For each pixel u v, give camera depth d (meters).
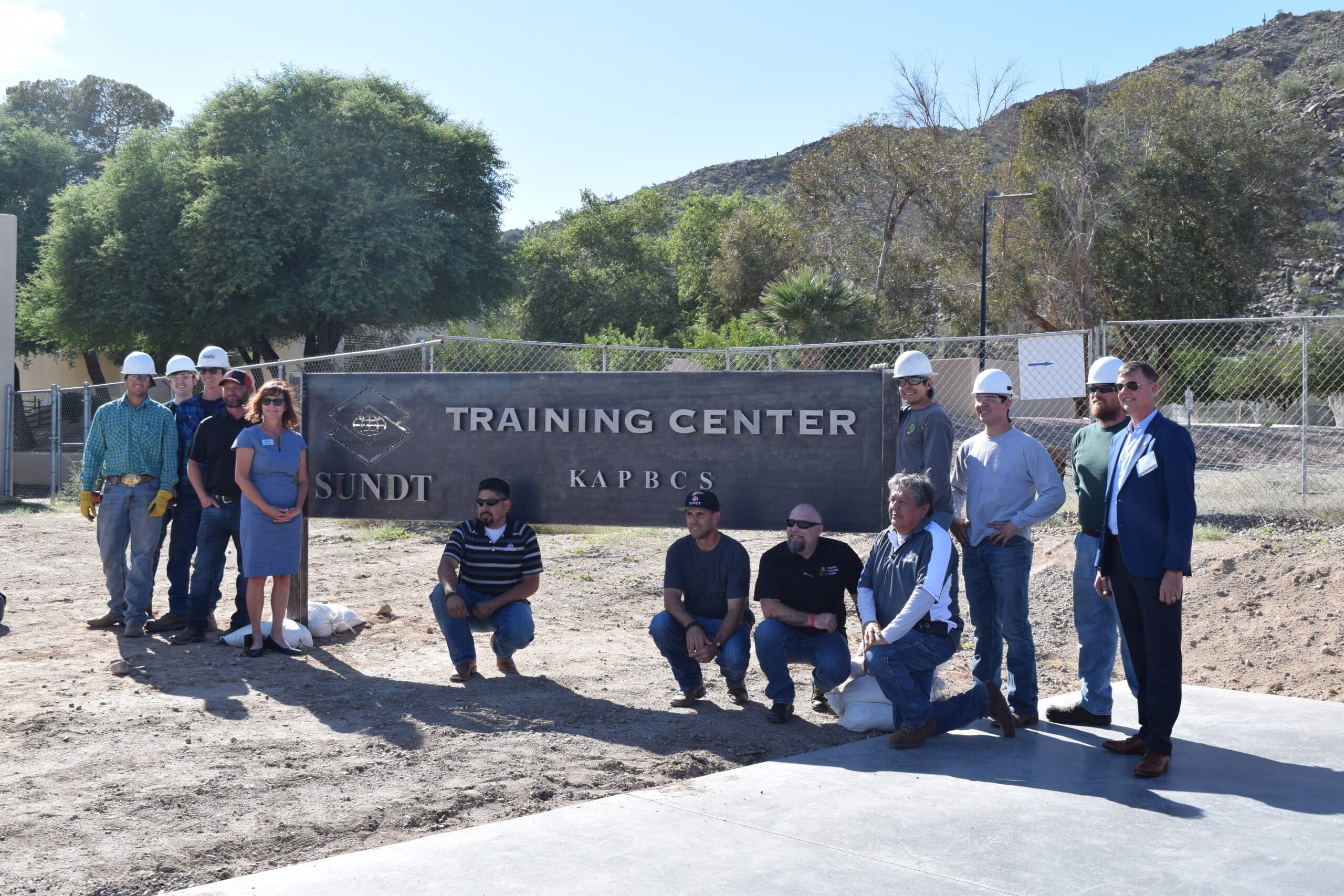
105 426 7.80
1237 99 41.53
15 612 8.74
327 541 13.38
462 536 6.80
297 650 7.45
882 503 6.68
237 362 41.38
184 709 5.86
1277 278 45.31
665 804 4.37
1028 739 5.50
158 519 7.87
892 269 41.09
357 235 33.28
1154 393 5.12
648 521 7.22
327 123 34.47
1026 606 5.78
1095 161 39.34
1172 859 3.76
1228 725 5.69
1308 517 10.63
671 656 6.22
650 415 7.20
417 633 8.19
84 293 34.19
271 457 7.21
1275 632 7.87
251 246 32.12
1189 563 4.84
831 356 25.20
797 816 4.21
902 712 5.30
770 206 64.12
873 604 5.53
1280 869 3.67
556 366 26.95
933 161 39.81
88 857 3.80
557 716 5.84
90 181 42.34
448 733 5.48
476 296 39.22
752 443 7.02
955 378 28.27
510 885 3.50
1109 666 5.78
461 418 7.59
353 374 7.81
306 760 4.98
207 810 4.29
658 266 65.00
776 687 5.84
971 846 3.88
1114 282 40.03
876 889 3.47
